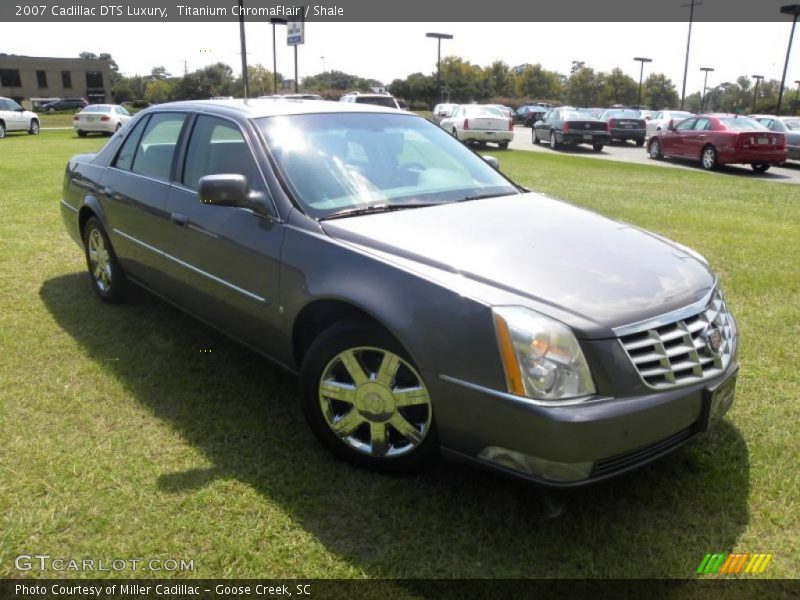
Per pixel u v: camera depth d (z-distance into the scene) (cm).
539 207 357
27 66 7788
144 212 420
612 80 8731
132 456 305
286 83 5978
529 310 246
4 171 1290
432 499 276
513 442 241
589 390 239
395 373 275
